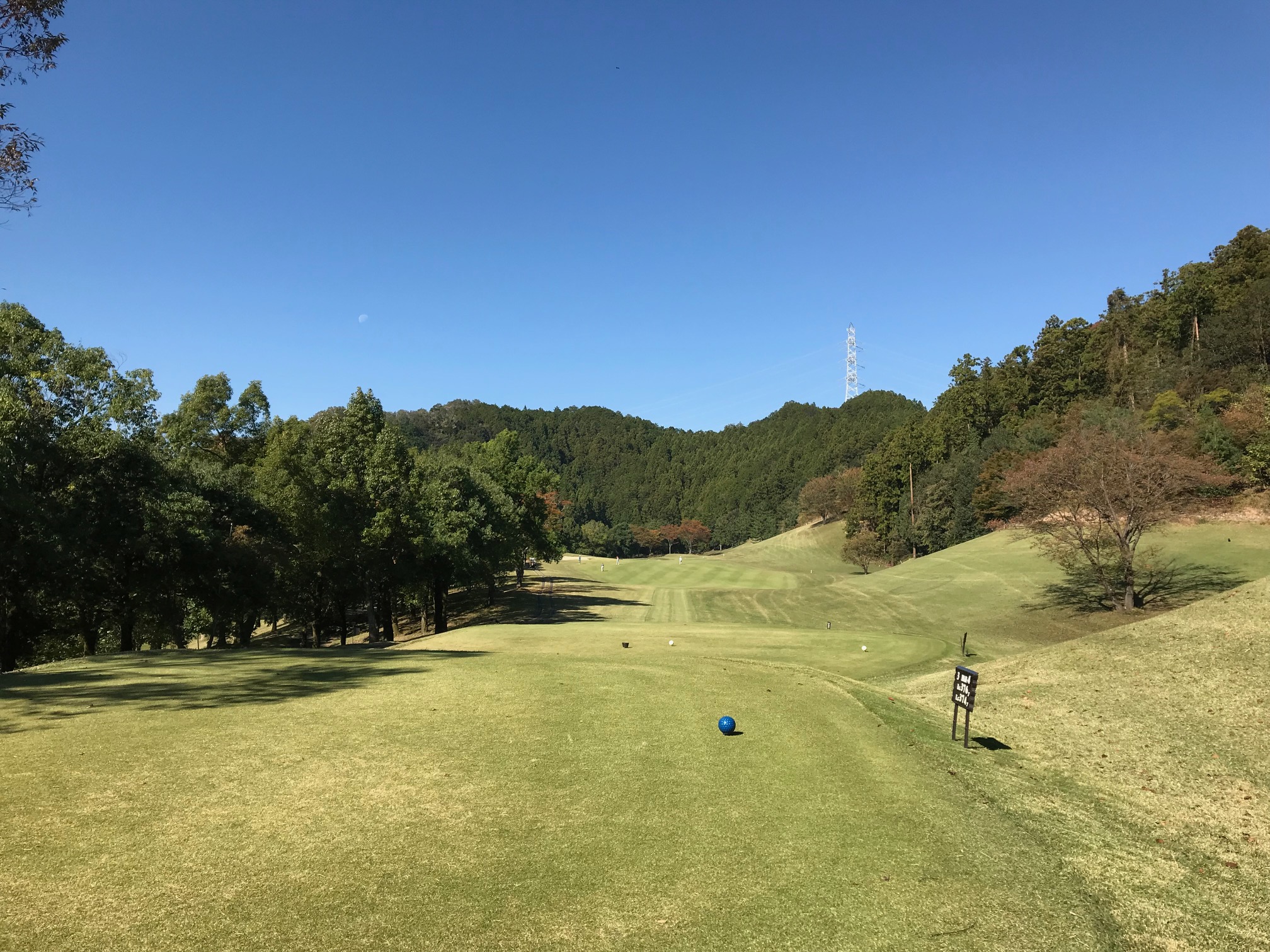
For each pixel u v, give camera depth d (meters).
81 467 27.28
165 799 7.01
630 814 7.29
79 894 5.17
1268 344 69.88
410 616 59.38
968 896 6.22
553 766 8.59
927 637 36.34
